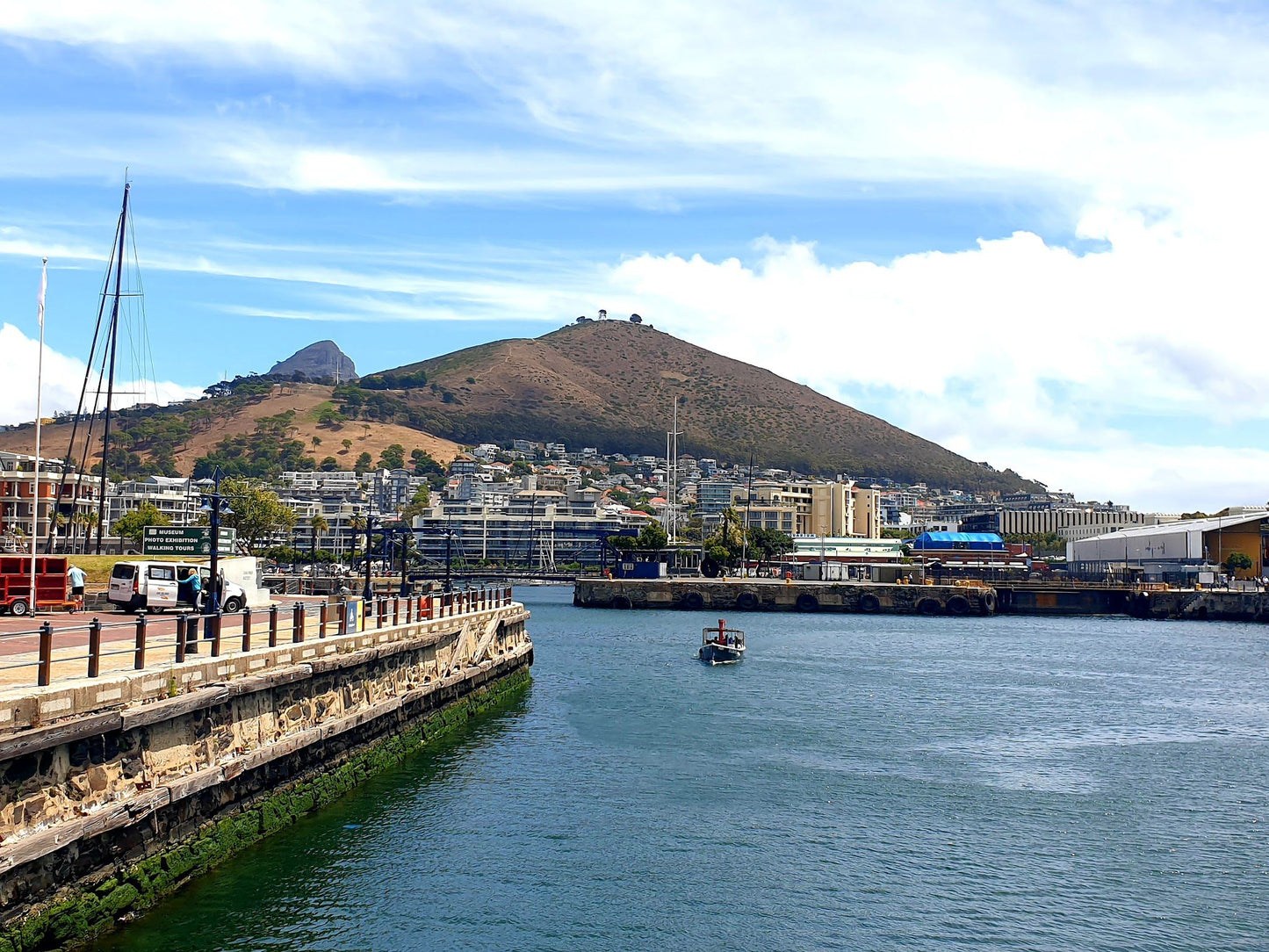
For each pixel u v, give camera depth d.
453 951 27.38
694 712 61.97
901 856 36.06
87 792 22.80
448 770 45.00
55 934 21.48
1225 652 107.50
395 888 31.11
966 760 50.75
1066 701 69.94
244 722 30.19
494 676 63.72
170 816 26.06
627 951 28.00
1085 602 178.12
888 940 29.31
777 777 46.19
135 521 167.50
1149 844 37.78
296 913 29.06
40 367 45.38
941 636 125.50
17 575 52.66
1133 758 51.78
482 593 67.69
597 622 142.25
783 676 80.06
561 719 58.31
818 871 34.38
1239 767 49.91
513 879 32.50
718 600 176.12
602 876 33.16
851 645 109.62
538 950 27.70
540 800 41.09
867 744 53.94
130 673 25.42
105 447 99.94
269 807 31.30
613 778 45.00
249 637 31.92
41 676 22.41
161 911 25.12
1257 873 34.94
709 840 37.06
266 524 173.25
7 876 20.16
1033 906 31.86
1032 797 43.81
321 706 36.19
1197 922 30.86
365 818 36.53
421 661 48.94
